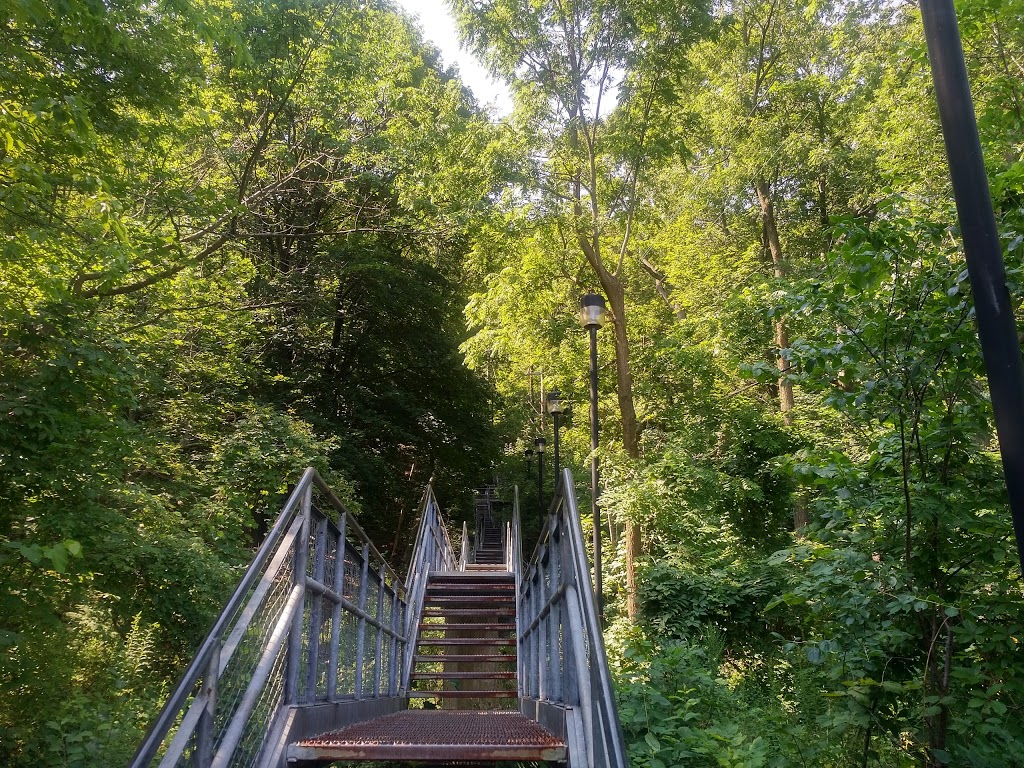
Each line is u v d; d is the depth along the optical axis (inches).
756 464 578.6
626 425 617.3
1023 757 143.6
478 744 154.9
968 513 163.9
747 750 157.6
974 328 159.9
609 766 97.1
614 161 636.1
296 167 602.9
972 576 170.9
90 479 255.1
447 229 764.6
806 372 187.0
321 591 185.0
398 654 351.3
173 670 320.5
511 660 384.5
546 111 615.2
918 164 478.3
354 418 924.0
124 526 268.1
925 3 128.3
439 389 1047.6
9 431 222.4
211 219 441.4
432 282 999.0
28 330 241.6
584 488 938.7
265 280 722.2
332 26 555.8
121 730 240.4
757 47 838.5
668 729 175.6
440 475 1130.7
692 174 830.5
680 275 783.1
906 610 153.6
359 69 631.2
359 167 753.6
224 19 301.1
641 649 231.1
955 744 155.3
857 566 165.0
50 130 241.3
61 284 249.9
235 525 400.5
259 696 142.9
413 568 429.4
